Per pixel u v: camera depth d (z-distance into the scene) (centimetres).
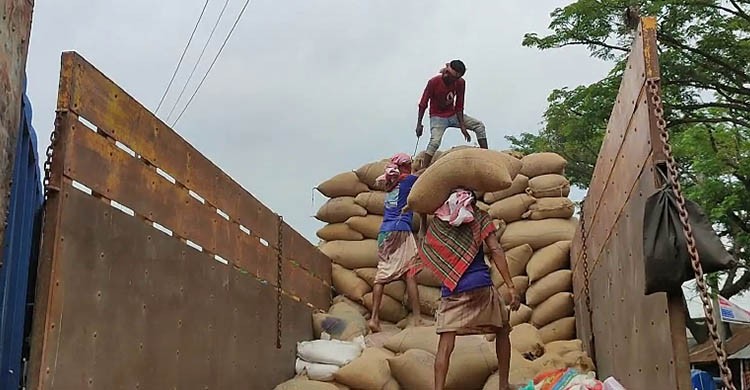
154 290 347
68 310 274
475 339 527
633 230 334
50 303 262
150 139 354
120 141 323
